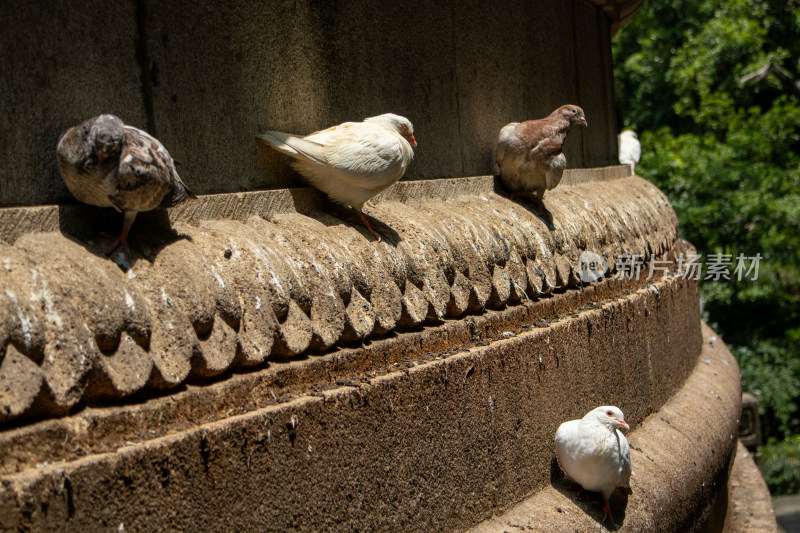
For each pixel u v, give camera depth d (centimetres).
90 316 263
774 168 1709
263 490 296
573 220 595
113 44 328
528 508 454
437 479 388
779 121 1728
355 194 392
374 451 349
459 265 445
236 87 383
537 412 475
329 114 439
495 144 604
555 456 495
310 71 426
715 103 1775
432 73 528
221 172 373
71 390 249
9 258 259
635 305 626
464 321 439
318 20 431
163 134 347
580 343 529
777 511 1574
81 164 280
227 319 308
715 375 866
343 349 357
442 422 393
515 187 571
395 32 491
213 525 278
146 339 279
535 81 683
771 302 1836
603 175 805
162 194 298
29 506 227
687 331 806
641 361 636
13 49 294
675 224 882
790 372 1803
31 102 299
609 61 921
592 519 465
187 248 315
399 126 415
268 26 400
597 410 466
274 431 301
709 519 684
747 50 1827
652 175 1745
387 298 381
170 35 351
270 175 402
